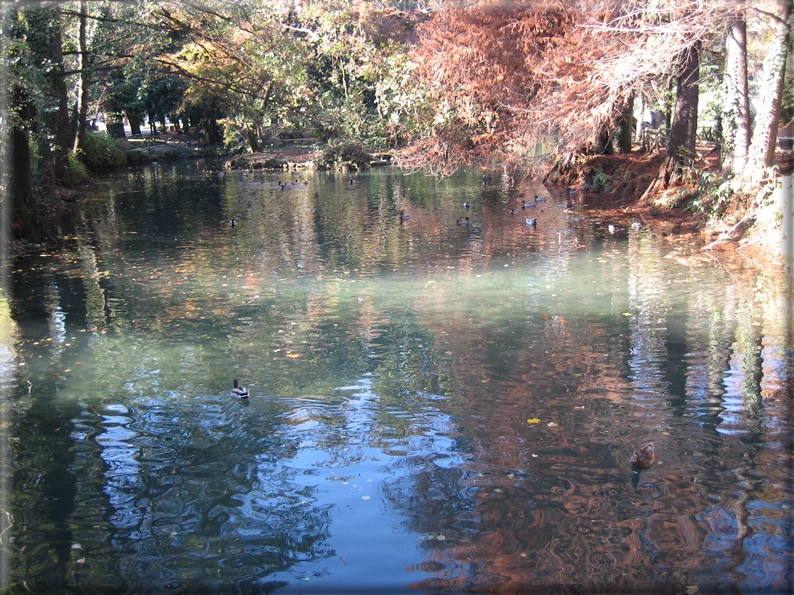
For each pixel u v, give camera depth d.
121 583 5.10
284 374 8.90
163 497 6.20
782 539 5.30
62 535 5.70
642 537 5.40
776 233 14.87
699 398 7.79
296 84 20.66
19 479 6.53
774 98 16.42
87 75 31.11
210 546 5.52
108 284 13.98
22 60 16.62
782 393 7.82
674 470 6.32
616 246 16.58
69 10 21.41
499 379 8.53
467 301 12.06
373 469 6.56
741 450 6.61
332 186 31.98
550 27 19.03
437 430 7.26
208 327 10.95
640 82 16.17
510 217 21.69
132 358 9.60
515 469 6.45
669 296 11.97
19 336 10.69
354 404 7.95
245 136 46.25
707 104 28.89
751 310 10.98
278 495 6.18
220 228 20.86
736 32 17.84
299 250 17.17
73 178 33.06
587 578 4.93
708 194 19.22
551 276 13.75
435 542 5.43
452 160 21.92
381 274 14.37
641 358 9.05
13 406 8.07
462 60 19.27
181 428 7.47
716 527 5.49
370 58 20.42
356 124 22.31
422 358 9.33
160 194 30.17
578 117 17.61
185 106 48.84
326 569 5.16
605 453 6.67
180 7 20.44
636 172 25.38
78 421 7.67
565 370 8.73
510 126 20.27
